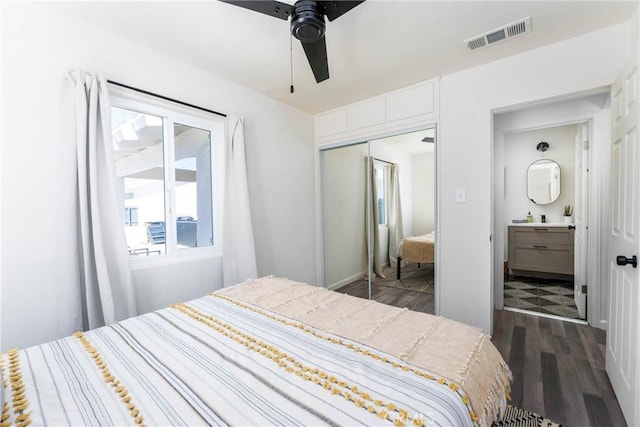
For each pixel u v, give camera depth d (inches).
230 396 31.1
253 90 109.7
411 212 113.3
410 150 111.6
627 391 54.1
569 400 61.5
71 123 65.0
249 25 70.6
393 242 120.3
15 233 59.1
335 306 58.3
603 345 84.8
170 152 87.2
